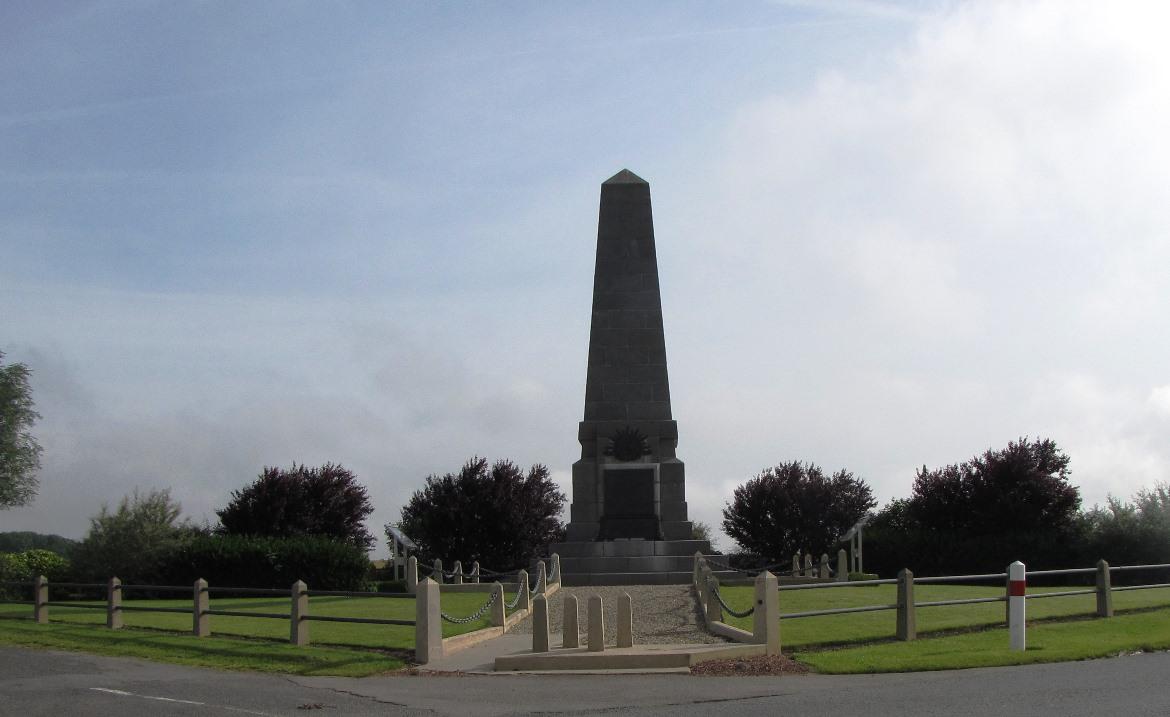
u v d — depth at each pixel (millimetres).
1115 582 40875
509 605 25500
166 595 37875
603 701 14383
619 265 41375
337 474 54656
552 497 57812
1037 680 15242
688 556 37969
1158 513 42969
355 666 18047
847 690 14875
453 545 53594
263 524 51000
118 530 37656
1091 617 22562
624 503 39406
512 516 53531
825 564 37625
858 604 25438
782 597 27828
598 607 18578
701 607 25031
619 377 40625
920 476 50531
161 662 19109
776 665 17328
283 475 52656
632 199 41938
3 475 37438
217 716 13359
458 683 16359
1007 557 44812
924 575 46469
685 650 18359
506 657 17625
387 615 26469
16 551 42031
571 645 19422
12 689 15727
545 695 15000
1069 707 12914
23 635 23359
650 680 16391
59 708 13977
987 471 47969
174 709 13875
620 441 39906
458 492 54281
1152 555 42469
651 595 29031
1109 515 44781
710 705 13836
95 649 21031
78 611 29156
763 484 58375
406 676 17234
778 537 57188
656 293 41188
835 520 56969
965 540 46562
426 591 18703
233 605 30281
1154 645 18781
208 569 38688
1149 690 14094
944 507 48719
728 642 20000
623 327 40969
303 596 20688
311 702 14484
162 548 37906
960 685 15008
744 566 55906
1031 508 46969
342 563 40469
